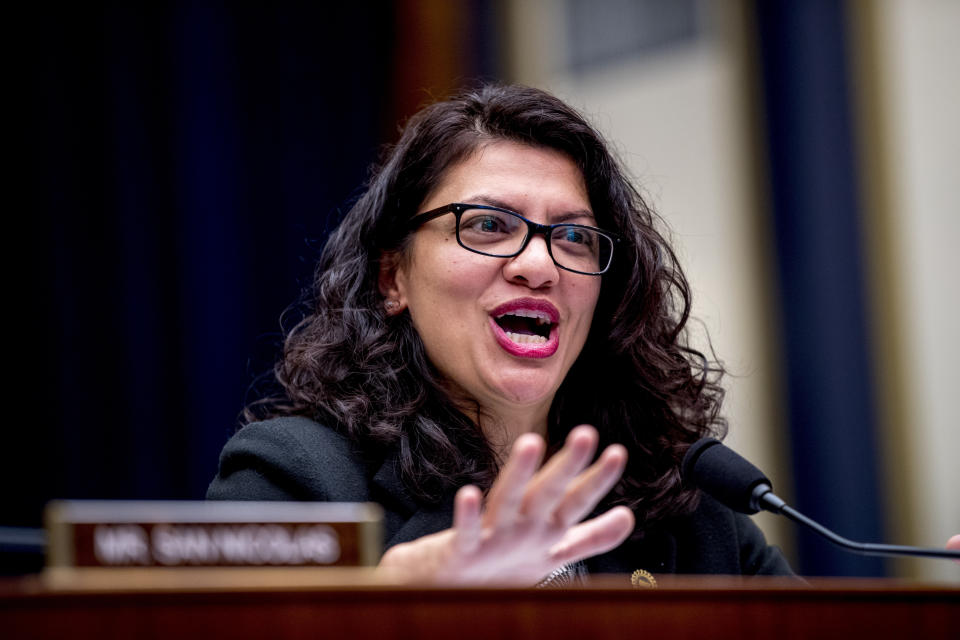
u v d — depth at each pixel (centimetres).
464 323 247
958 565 518
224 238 482
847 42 543
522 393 245
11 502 444
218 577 133
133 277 465
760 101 549
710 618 132
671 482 259
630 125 573
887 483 523
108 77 470
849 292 532
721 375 292
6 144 457
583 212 257
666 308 283
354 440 245
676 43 568
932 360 529
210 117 485
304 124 511
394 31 540
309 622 121
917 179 535
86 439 455
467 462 246
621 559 251
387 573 141
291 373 270
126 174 468
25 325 453
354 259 266
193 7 488
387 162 275
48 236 457
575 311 253
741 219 546
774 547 281
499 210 249
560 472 150
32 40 463
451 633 124
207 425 469
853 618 137
